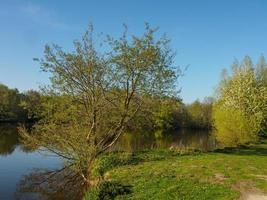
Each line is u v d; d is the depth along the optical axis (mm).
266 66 62906
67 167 32312
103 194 19875
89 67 29625
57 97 30766
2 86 111750
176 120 110938
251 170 24547
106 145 31656
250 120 51438
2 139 62188
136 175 23250
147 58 30172
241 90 56125
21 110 107812
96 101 29984
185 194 18828
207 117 115375
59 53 29781
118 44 30172
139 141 60344
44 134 29938
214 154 32656
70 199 24625
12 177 31547
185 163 27047
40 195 25828
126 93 31047
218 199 18000
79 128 29688
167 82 31422
